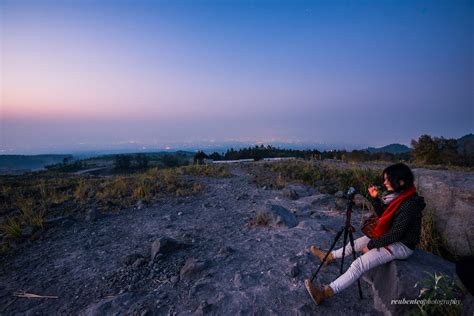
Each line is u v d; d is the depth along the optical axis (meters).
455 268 3.19
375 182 9.89
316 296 3.54
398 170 3.17
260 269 4.60
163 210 8.35
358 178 10.57
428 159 25.14
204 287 4.16
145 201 9.07
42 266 5.16
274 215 6.73
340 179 11.20
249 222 7.00
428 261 3.50
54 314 3.85
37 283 4.61
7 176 13.98
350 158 22.09
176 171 14.75
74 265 5.16
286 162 17.78
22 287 4.52
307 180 11.98
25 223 7.03
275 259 4.91
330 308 3.58
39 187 10.51
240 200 9.40
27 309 3.99
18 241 6.18
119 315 3.63
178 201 9.20
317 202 8.52
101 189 10.32
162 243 5.34
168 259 5.13
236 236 6.19
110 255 5.52
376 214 3.58
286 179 12.36
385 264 3.47
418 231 3.24
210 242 5.90
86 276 4.76
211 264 4.82
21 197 9.11
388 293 3.30
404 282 3.11
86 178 13.26
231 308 3.66
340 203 8.28
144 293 4.14
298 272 4.38
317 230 6.13
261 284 4.16
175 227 6.93
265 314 3.53
